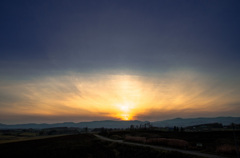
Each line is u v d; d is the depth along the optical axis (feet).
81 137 360.69
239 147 103.45
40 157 118.01
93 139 291.17
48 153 133.39
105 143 205.26
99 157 116.26
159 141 166.61
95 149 154.61
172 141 150.00
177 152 104.58
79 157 117.19
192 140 206.59
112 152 135.13
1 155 127.34
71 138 328.49
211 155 96.58
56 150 150.00
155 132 390.42
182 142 142.41
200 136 251.80
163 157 101.14
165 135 305.53
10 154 131.44
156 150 120.26
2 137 457.27
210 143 165.99
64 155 124.26
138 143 183.62
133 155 116.78
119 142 201.36
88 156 120.37
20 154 130.52
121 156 116.67
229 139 184.75
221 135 241.96
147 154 112.57
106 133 443.32
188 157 94.17
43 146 187.73
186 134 306.76
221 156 92.94
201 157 91.25
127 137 236.22
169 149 124.98
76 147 170.09
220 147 111.04
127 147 149.07
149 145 156.56
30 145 204.13
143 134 324.39
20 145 207.31
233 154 95.61
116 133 405.80
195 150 119.34
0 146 201.57
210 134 263.90
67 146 180.75
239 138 193.77
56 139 304.91
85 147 169.17
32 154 129.90
